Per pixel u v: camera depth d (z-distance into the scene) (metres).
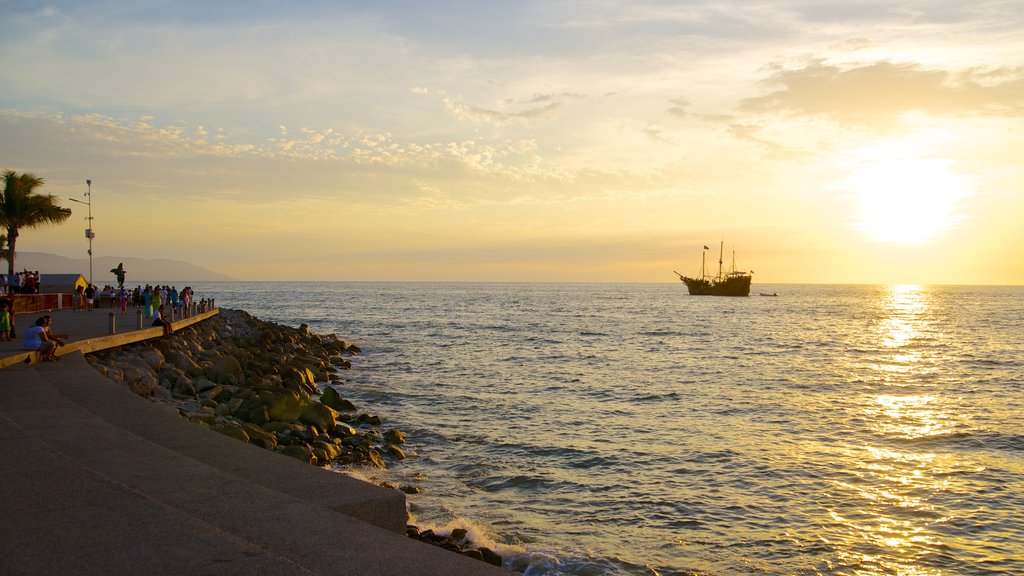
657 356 50.53
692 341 64.25
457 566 5.49
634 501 16.72
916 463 20.33
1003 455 21.41
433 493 16.80
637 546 13.98
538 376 38.75
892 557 13.72
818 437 23.67
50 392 13.70
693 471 19.31
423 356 48.62
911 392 34.75
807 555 13.75
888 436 23.88
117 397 13.38
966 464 20.30
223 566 5.25
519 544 13.79
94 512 6.45
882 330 83.69
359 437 21.00
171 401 20.95
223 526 6.30
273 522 6.43
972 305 177.50
